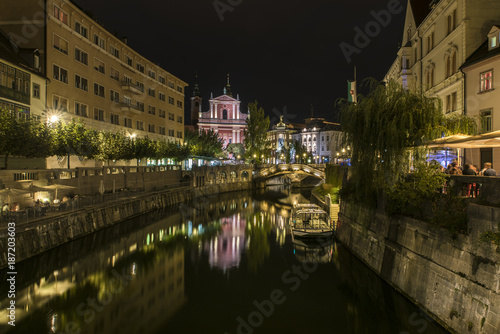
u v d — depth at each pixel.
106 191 36.41
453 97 27.11
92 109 43.38
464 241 11.45
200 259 24.73
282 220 41.62
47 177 28.02
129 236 30.09
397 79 39.69
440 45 29.27
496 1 24.80
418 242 14.33
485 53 23.20
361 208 21.48
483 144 15.03
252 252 26.47
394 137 16.17
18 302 16.84
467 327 10.76
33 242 20.39
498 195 10.41
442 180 13.88
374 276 18.31
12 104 29.55
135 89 52.19
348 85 29.80
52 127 30.12
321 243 28.53
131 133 52.50
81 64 41.09
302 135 126.75
